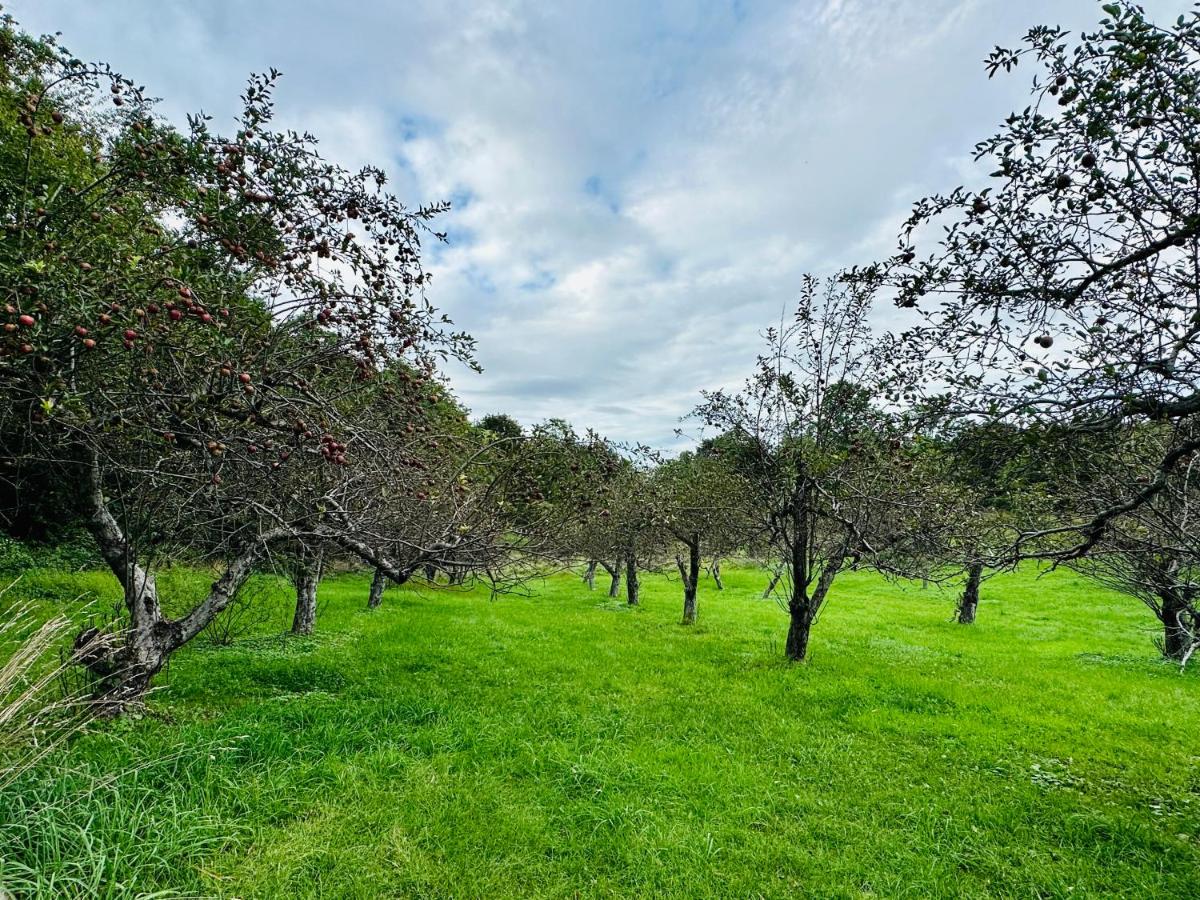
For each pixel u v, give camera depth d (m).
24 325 2.88
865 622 15.80
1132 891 4.31
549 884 4.17
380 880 4.00
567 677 9.22
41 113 4.20
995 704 8.51
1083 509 5.30
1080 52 3.02
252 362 4.17
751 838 4.80
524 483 7.38
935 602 19.52
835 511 9.65
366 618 13.58
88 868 3.52
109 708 5.49
